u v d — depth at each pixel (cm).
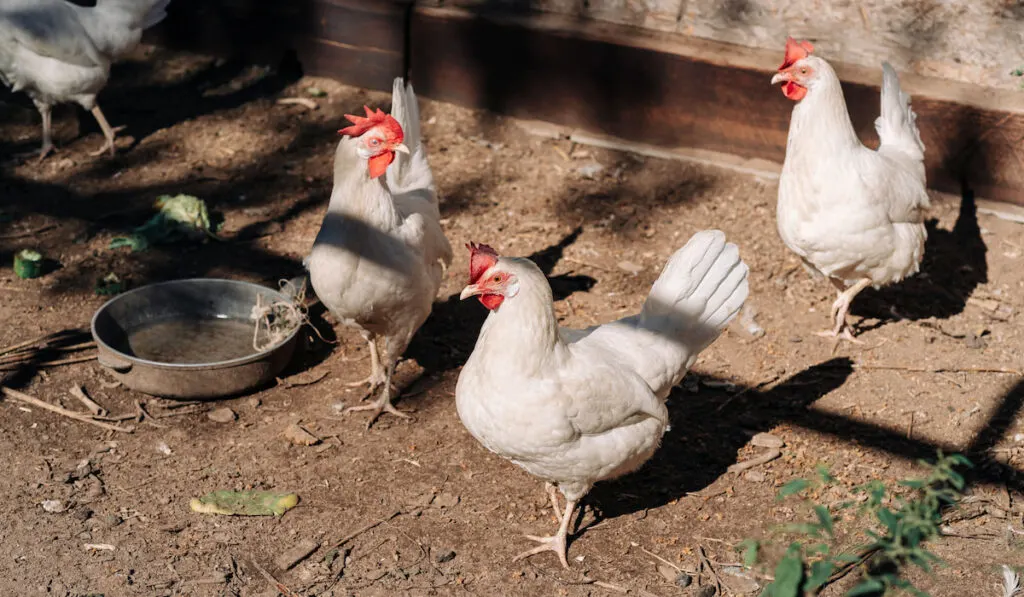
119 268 245
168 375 213
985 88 261
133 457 208
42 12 258
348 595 189
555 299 242
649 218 263
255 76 305
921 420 217
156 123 288
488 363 183
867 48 268
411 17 289
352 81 300
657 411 187
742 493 205
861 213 217
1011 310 239
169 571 191
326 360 229
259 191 269
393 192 221
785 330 236
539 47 282
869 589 180
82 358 225
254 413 217
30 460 206
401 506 202
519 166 278
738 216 263
